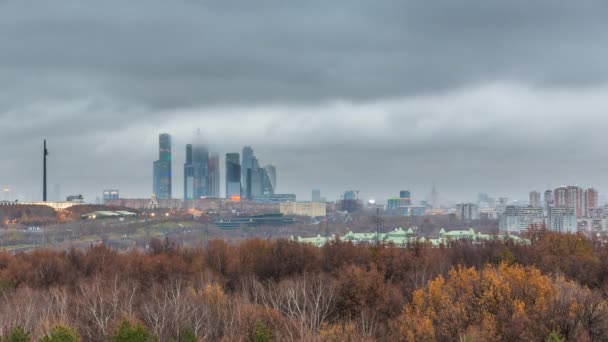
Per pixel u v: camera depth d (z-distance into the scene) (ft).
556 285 255.29
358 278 289.53
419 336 222.89
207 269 358.84
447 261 386.73
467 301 238.27
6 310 245.86
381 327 249.96
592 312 203.41
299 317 259.80
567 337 197.57
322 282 295.28
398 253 387.34
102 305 245.65
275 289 296.92
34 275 353.31
